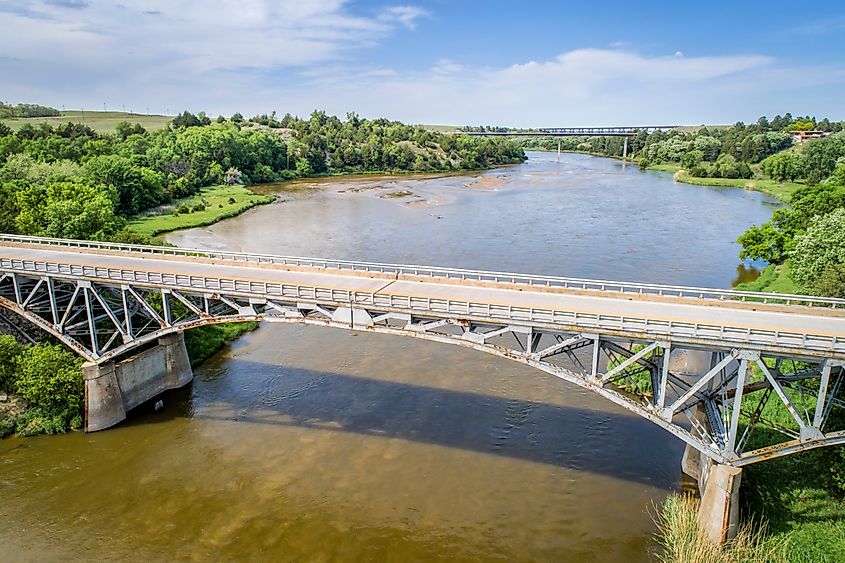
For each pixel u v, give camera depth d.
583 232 102.69
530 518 33.31
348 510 34.22
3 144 129.75
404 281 44.72
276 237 101.44
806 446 28.70
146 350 47.50
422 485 36.28
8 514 34.09
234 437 42.03
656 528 32.31
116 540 32.09
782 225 79.81
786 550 29.02
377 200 144.62
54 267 44.66
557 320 33.00
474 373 51.00
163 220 112.19
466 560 30.41
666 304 38.38
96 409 42.88
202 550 31.34
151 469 38.50
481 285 42.97
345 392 48.12
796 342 29.36
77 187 83.25
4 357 44.16
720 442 30.31
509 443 40.53
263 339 59.81
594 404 45.53
